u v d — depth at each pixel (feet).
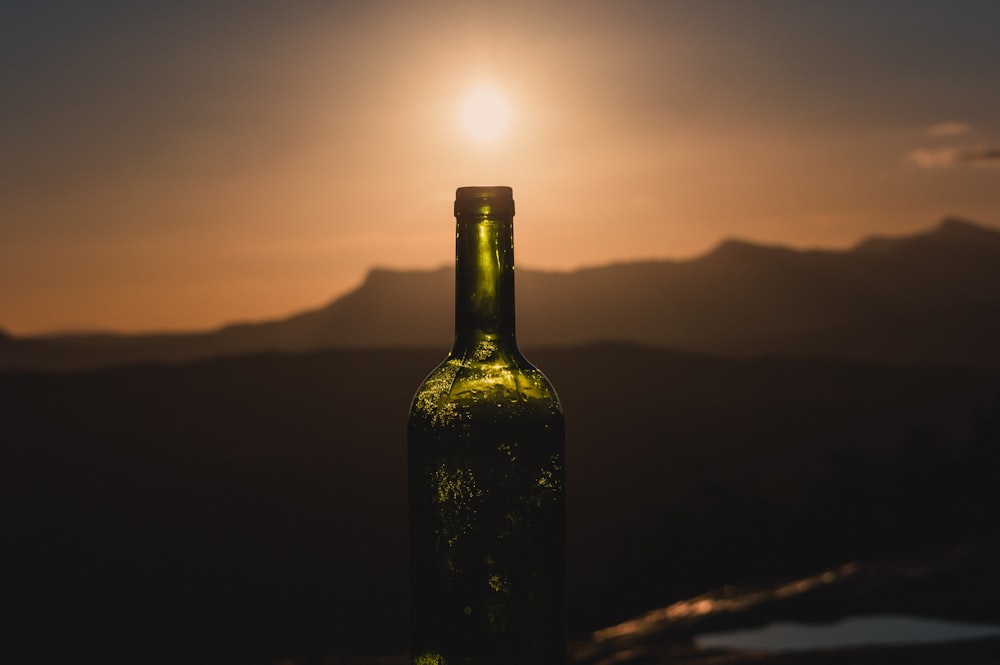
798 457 325.42
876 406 402.93
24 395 393.29
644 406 379.96
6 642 172.24
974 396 431.43
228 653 163.53
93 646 169.99
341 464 305.94
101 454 333.42
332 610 188.03
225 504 276.00
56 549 239.09
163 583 210.18
